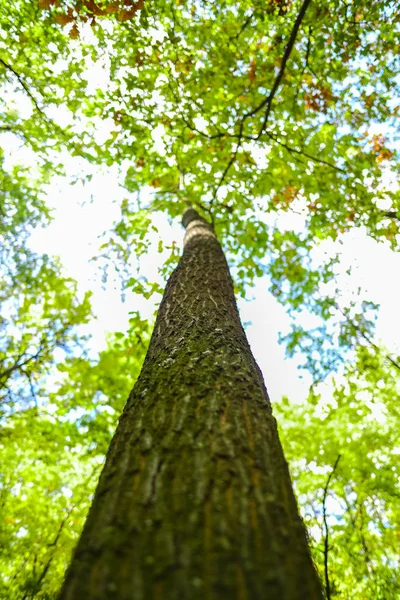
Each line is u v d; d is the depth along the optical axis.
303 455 6.23
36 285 7.18
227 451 1.20
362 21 3.97
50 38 4.39
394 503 5.26
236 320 2.41
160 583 0.79
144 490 1.06
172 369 1.73
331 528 4.77
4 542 6.17
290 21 4.27
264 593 0.79
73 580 0.84
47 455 6.86
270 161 5.49
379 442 5.88
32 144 5.44
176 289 2.77
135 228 6.18
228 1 4.27
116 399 6.52
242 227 6.43
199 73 4.66
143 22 4.03
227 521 0.94
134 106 4.80
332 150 5.26
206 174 6.00
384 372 6.24
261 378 1.88
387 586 4.34
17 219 6.67
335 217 5.70
